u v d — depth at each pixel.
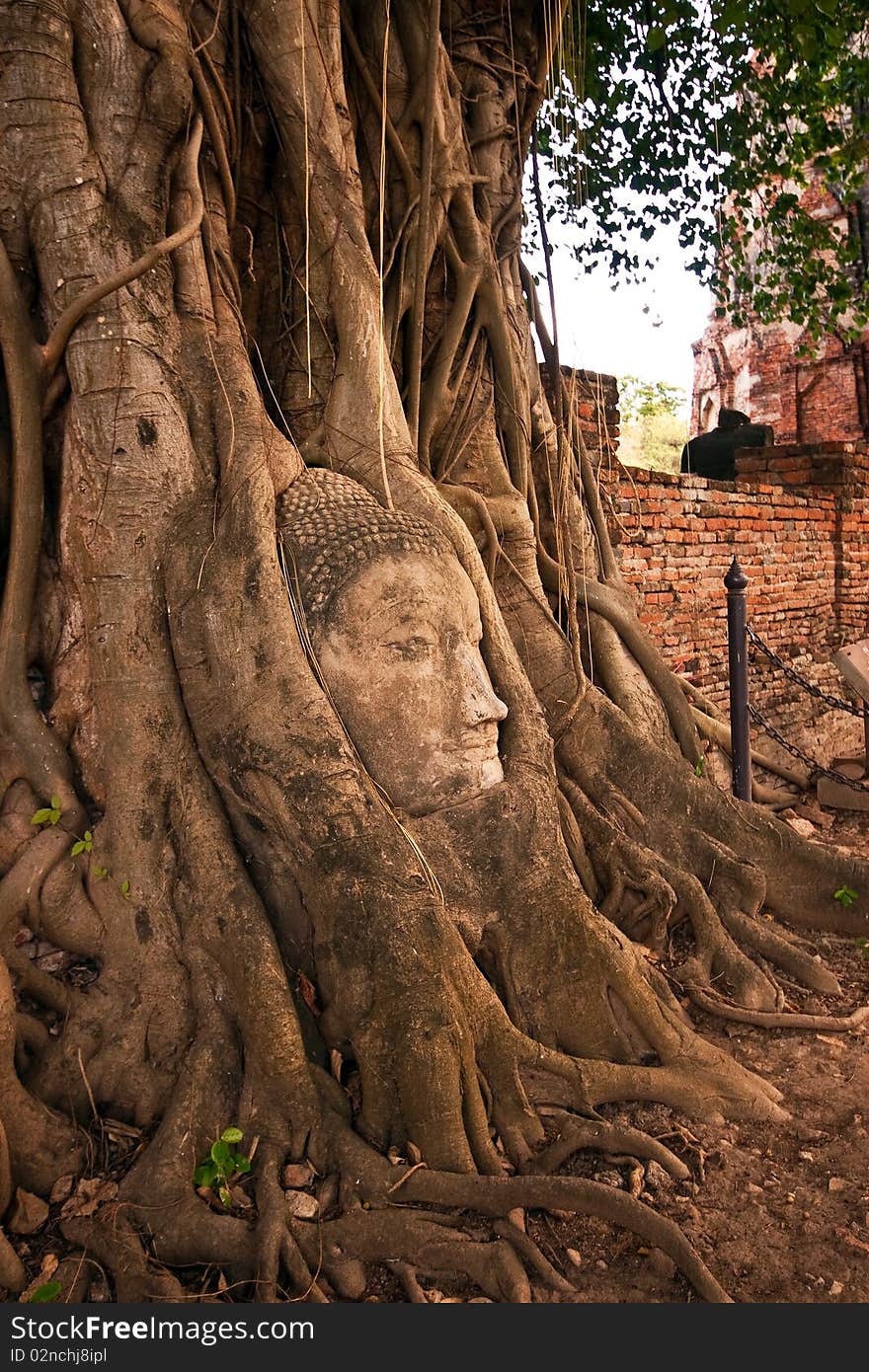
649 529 7.17
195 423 3.76
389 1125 3.11
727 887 4.79
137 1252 2.69
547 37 5.49
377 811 3.44
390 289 5.03
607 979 3.68
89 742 3.55
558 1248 2.80
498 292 5.37
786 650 8.65
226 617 3.50
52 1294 2.54
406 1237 2.76
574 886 3.84
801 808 6.94
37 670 3.67
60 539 3.61
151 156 3.77
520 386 5.51
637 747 5.06
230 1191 2.92
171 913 3.35
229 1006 3.25
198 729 3.52
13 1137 2.89
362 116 5.05
